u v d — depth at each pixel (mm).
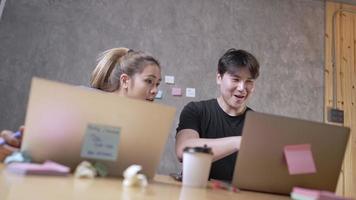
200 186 963
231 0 3158
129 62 1624
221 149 1262
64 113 854
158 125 953
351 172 2926
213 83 2930
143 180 813
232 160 1535
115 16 2893
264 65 3074
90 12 2855
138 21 2924
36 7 2770
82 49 2775
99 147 893
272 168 1015
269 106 2990
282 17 3223
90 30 2822
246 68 1617
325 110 3076
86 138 877
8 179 666
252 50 3084
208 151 986
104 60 1731
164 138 972
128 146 926
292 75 3107
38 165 802
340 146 1046
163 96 2814
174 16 3006
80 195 599
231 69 1629
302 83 3105
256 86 3010
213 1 3123
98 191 666
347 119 3076
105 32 2844
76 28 2803
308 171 1006
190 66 2930
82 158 883
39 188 611
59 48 2742
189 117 1631
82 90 867
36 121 844
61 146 864
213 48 3010
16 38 2686
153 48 2898
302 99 3068
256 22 3158
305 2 3311
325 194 777
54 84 846
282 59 3125
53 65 2705
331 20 3293
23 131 881
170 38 2951
